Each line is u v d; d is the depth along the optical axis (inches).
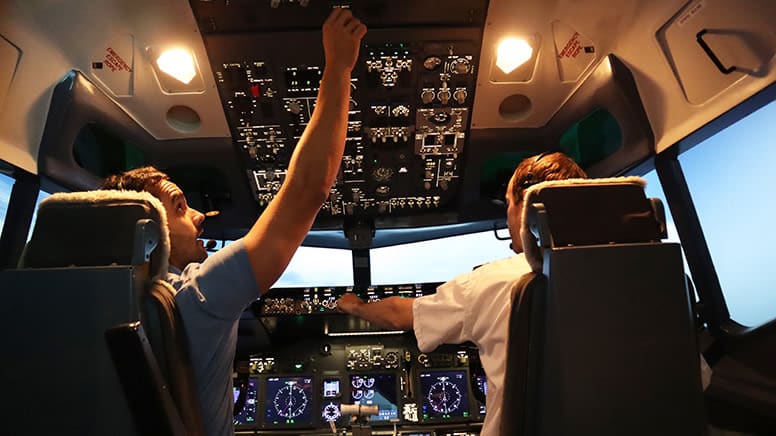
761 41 84.4
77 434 44.0
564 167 62.2
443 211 150.5
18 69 95.6
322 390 130.4
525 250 52.4
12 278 43.1
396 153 129.7
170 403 43.3
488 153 133.0
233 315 48.0
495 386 57.3
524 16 100.7
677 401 50.9
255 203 144.7
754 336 98.0
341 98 53.8
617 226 50.8
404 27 100.6
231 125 121.9
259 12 96.3
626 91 110.6
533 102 123.0
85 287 42.6
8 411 44.1
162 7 94.8
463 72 111.1
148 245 45.0
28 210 110.0
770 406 88.1
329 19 56.6
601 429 50.1
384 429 125.7
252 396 130.3
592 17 100.7
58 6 90.7
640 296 49.5
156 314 44.6
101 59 105.0
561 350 49.0
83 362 43.1
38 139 106.3
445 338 64.5
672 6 91.4
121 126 119.0
